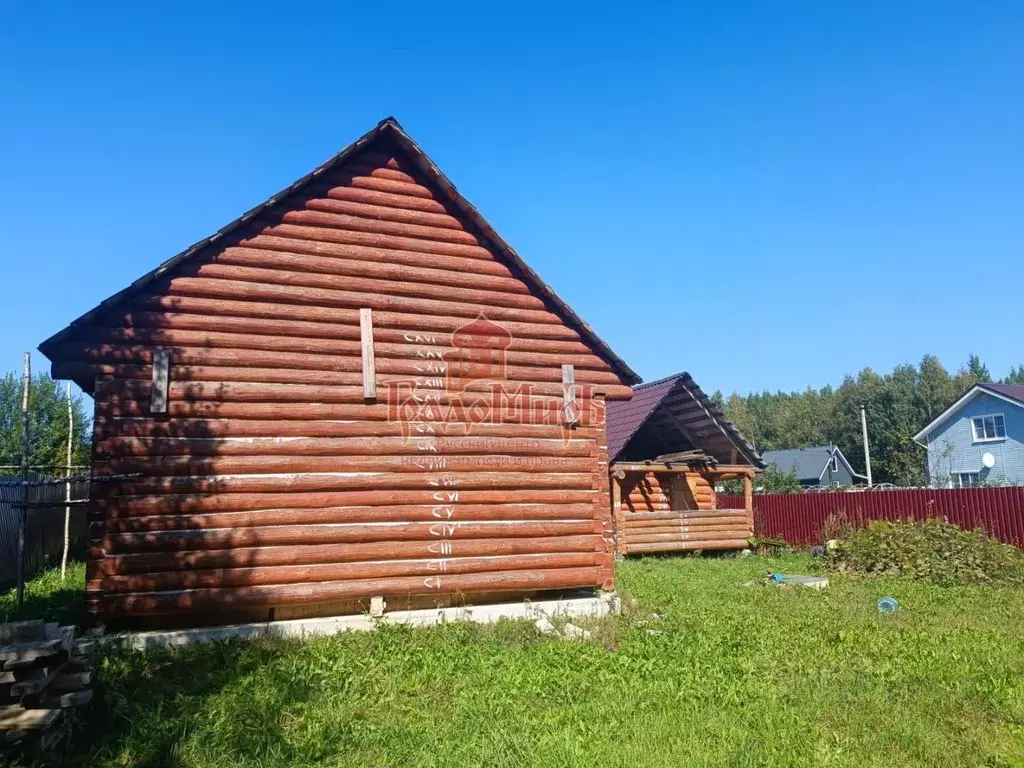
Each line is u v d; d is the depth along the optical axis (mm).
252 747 6215
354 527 10414
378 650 8938
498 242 11867
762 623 10891
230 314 10383
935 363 65125
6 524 16328
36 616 10555
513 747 6133
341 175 11312
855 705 7168
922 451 55625
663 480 25734
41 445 26797
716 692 7484
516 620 10570
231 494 9922
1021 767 5723
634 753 5973
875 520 20891
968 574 15961
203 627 9828
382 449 10727
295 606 10391
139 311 9984
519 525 11312
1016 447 38875
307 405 10477
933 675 8109
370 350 10898
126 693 7453
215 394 10055
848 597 13633
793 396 108062
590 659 8602
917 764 5855
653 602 12867
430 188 11836
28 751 5941
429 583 10656
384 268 11258
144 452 9672
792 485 36250
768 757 5898
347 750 6188
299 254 10859
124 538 9438
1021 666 8477
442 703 7320
